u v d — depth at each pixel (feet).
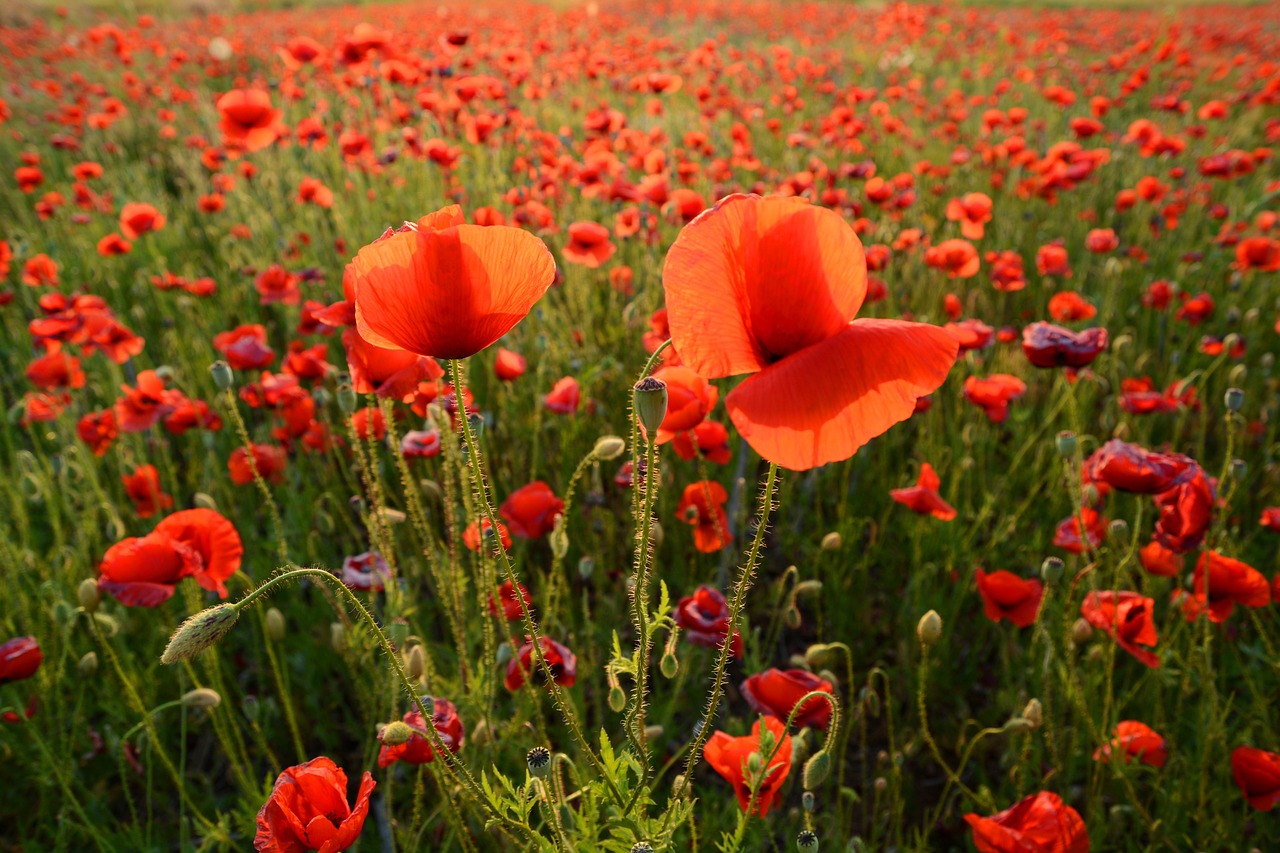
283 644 10.44
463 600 8.51
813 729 9.07
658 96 28.50
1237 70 48.47
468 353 4.40
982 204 16.55
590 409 13.24
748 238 3.91
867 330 3.94
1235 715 10.12
